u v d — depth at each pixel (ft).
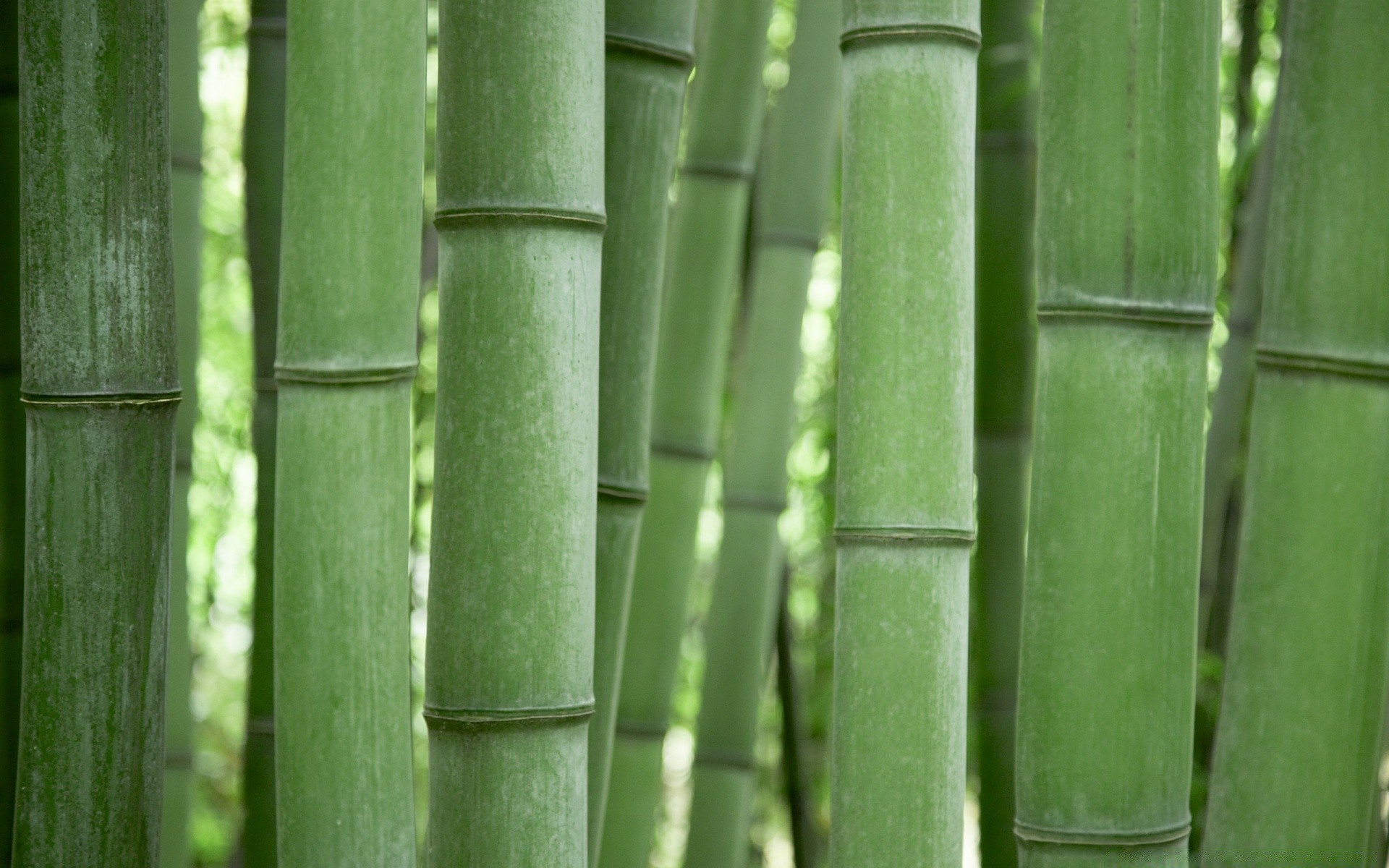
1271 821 8.46
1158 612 8.17
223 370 17.20
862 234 8.21
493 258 7.87
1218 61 8.21
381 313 7.89
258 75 9.91
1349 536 8.44
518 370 7.87
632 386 8.70
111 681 7.77
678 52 8.64
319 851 7.90
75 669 7.75
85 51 7.69
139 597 7.79
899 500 8.18
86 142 7.70
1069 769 8.17
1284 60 8.59
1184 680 8.21
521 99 7.86
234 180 16.52
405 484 7.95
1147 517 8.16
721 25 10.64
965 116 8.21
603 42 7.99
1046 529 8.21
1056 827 8.19
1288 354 8.48
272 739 10.09
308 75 7.86
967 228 8.23
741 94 10.61
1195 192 8.15
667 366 10.40
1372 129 8.41
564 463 7.91
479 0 7.88
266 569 10.06
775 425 11.35
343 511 7.89
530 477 7.88
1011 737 11.28
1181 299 8.15
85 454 7.73
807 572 18.57
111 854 7.78
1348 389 8.43
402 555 7.95
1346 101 8.42
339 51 7.84
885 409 8.18
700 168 10.59
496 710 7.89
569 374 7.91
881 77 8.18
